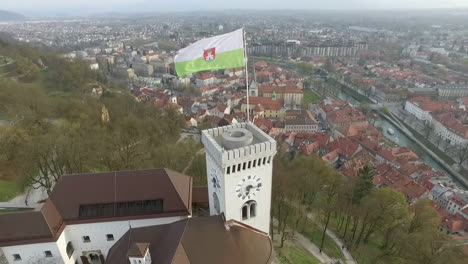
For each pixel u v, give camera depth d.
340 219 97.56
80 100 159.50
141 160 104.94
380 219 85.19
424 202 91.06
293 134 185.38
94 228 57.53
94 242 59.06
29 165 80.94
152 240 49.53
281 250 74.81
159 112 187.50
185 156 117.94
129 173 59.66
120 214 57.25
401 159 159.38
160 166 102.50
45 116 133.38
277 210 92.00
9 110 126.69
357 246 84.75
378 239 91.12
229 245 46.59
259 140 48.97
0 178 86.12
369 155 160.25
